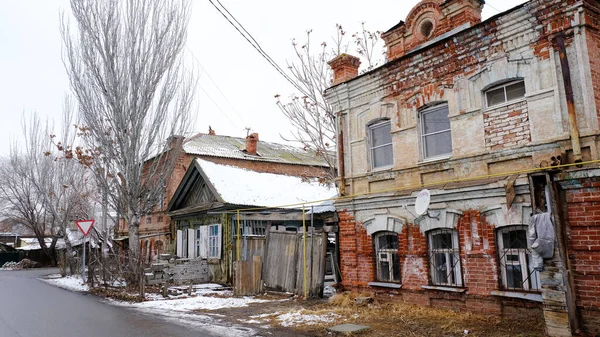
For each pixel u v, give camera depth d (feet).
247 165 101.81
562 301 22.93
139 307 40.32
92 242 101.81
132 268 54.08
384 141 37.81
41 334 28.27
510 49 28.45
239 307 38.63
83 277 63.98
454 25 34.42
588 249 22.85
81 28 64.49
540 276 23.89
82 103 64.59
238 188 63.82
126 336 27.17
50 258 143.54
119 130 63.21
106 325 31.01
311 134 61.05
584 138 24.43
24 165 125.70
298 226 63.41
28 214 138.72
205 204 64.23
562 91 25.66
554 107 26.00
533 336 23.49
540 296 25.64
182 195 73.31
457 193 30.48
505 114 28.66
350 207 38.96
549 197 23.89
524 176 26.91
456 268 31.09
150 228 94.32
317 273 41.70
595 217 22.76
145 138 65.05
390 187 36.19
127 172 62.69
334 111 41.55
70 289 59.47
